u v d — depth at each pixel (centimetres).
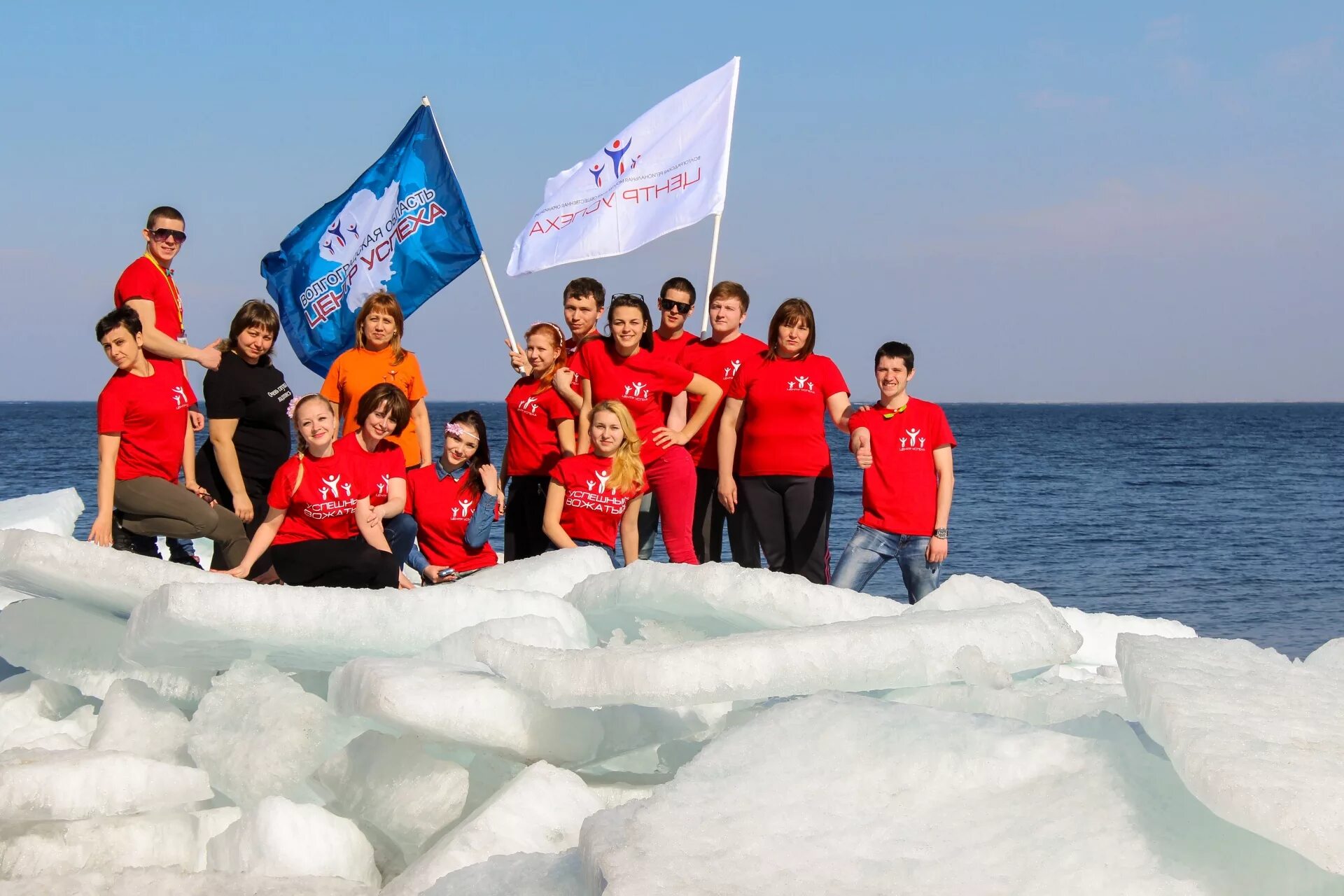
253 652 434
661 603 448
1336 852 221
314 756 409
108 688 492
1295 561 2281
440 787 383
